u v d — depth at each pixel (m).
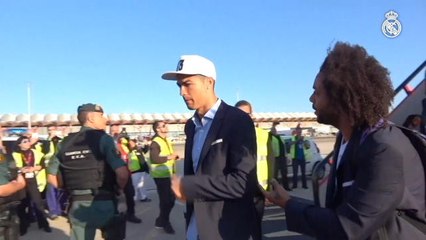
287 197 1.64
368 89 1.41
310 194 10.69
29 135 7.47
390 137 1.35
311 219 1.47
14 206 3.18
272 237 6.05
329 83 1.47
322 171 3.23
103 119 3.64
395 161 1.30
